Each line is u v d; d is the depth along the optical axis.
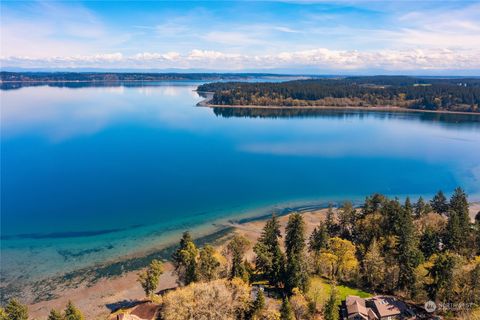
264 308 62.75
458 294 64.62
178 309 59.72
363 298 67.88
